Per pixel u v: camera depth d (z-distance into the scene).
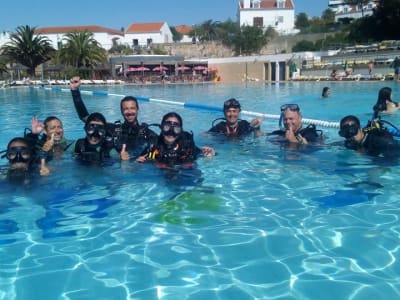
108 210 3.69
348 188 4.18
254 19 76.62
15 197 4.05
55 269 2.65
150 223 3.37
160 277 2.52
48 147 5.61
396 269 2.54
